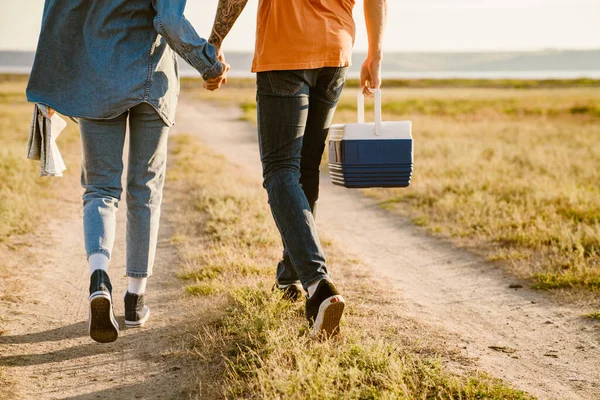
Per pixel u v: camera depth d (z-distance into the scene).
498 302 4.19
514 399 2.54
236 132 23.31
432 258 5.56
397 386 2.49
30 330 3.36
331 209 8.29
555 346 3.34
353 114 28.86
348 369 2.64
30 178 8.58
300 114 2.81
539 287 4.47
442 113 30.52
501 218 6.62
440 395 2.49
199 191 8.14
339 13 2.88
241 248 5.21
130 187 3.17
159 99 2.95
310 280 2.66
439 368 2.78
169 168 10.88
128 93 2.84
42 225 6.32
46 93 2.82
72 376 2.79
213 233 5.86
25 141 14.05
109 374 2.80
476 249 5.76
